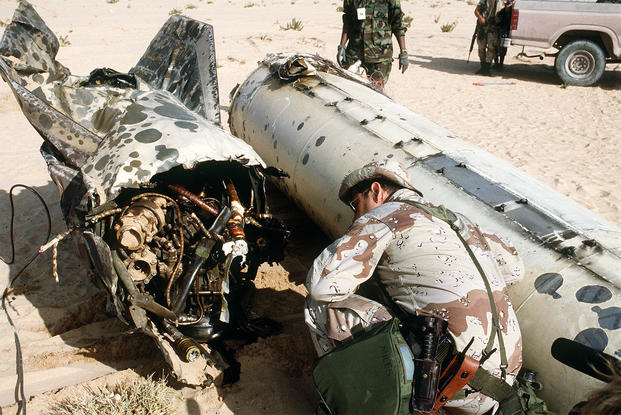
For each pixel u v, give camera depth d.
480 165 3.53
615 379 1.77
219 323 3.47
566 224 2.95
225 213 3.27
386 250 2.54
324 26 16.95
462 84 10.53
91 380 3.22
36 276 4.31
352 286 2.47
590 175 6.16
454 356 2.30
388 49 7.12
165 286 3.37
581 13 10.09
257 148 4.87
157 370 3.30
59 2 21.05
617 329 2.42
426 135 3.87
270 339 3.56
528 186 3.35
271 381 3.25
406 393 2.25
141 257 3.07
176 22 5.30
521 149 6.99
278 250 3.78
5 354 3.46
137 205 3.14
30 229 4.99
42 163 6.42
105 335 3.65
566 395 2.52
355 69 5.64
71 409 2.94
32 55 4.13
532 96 9.70
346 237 2.54
